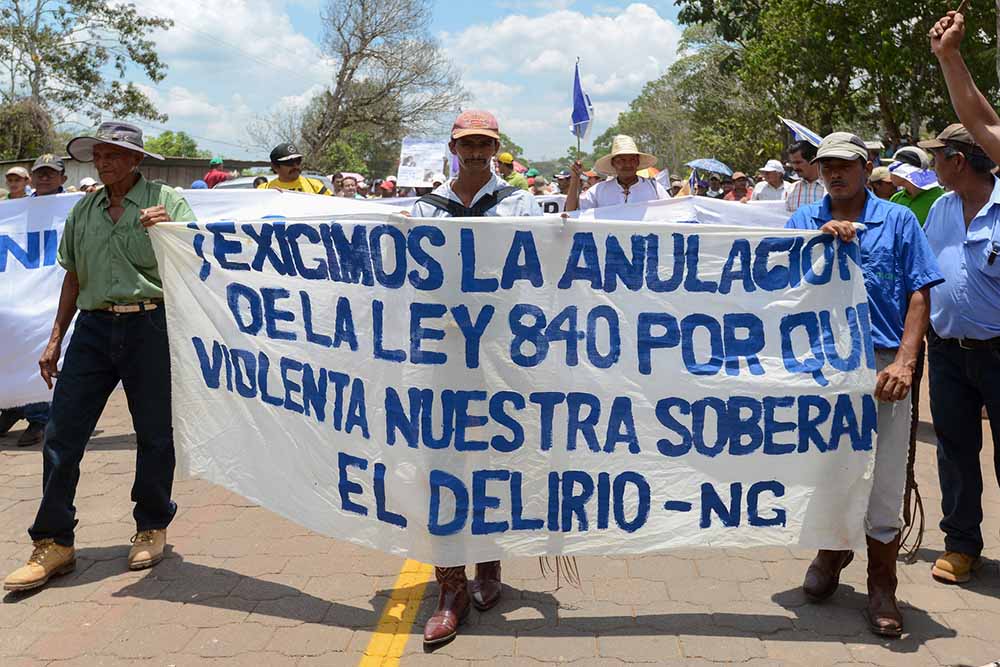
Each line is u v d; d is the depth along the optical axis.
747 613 3.92
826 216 3.89
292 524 5.06
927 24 23.58
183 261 4.18
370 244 3.86
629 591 4.16
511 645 3.67
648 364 3.77
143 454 4.45
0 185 29.53
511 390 3.79
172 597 4.16
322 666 3.54
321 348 3.98
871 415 3.68
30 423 6.72
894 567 3.77
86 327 4.39
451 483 3.79
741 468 3.76
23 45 40.56
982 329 4.12
